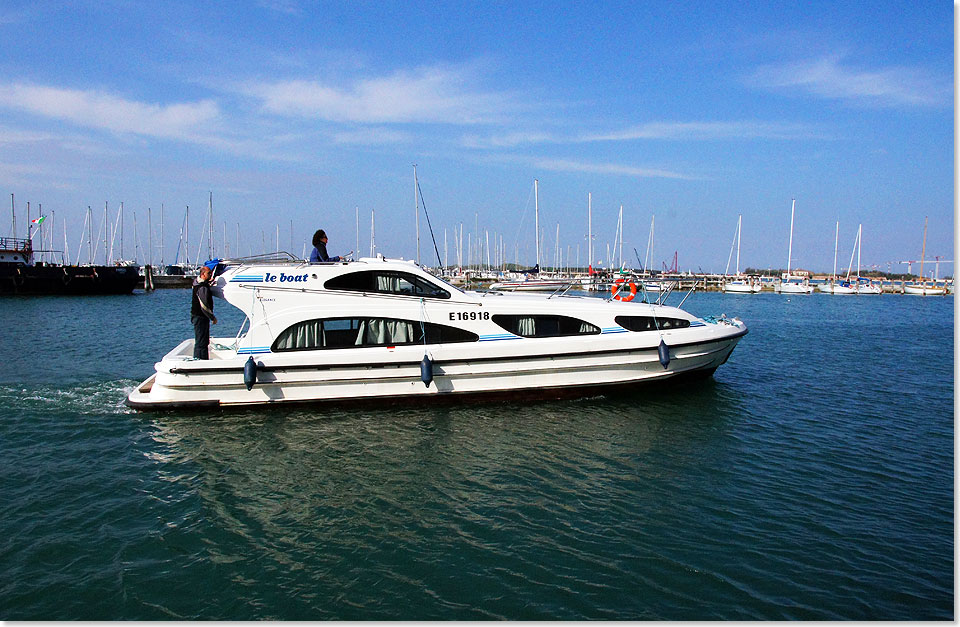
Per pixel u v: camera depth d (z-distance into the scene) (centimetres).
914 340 2664
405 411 1266
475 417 1232
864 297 7250
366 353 1255
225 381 1233
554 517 807
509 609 610
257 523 786
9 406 1287
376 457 1019
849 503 857
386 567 685
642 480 930
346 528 775
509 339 1316
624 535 759
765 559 707
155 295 5819
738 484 920
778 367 1895
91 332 2748
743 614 605
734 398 1429
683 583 657
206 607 609
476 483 916
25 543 723
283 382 1246
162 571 672
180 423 1180
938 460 1027
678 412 1291
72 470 949
